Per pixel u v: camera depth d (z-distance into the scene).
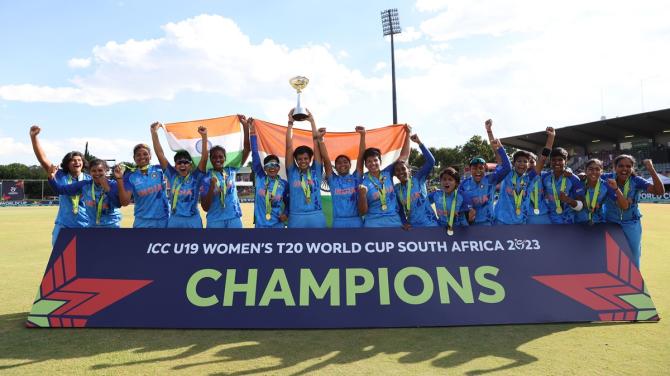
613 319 4.16
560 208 5.14
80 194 5.15
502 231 4.70
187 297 4.21
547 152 5.21
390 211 5.07
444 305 4.19
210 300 4.20
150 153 5.25
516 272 4.43
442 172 5.11
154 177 5.20
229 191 5.34
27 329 4.00
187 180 5.22
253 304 4.16
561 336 3.75
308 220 5.11
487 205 5.32
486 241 4.64
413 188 5.28
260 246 4.55
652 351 3.38
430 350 3.44
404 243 4.59
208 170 5.46
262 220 5.22
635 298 4.31
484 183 5.35
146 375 2.97
